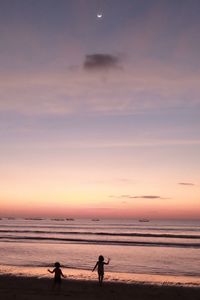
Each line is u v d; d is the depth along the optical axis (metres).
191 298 21.27
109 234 99.69
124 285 24.69
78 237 84.62
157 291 23.08
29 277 27.31
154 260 42.47
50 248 56.06
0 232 107.50
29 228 149.88
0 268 34.06
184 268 36.22
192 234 102.62
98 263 23.55
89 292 21.67
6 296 19.75
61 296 20.05
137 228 165.00
